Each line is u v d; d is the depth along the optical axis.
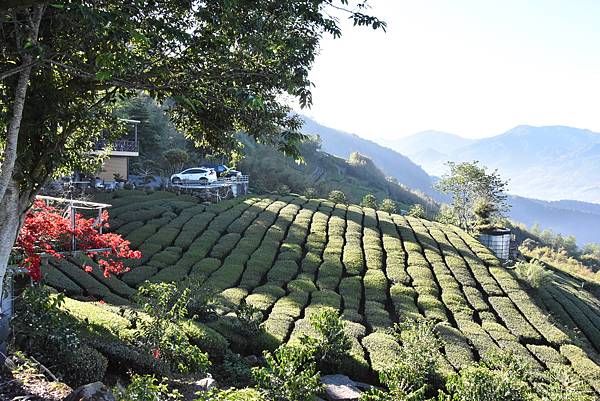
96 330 12.83
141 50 8.84
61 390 7.78
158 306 13.36
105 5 7.48
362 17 8.41
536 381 17.19
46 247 11.80
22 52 7.00
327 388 14.38
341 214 42.22
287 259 28.81
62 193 29.08
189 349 12.38
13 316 10.34
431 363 15.58
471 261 32.56
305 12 8.62
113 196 37.56
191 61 8.60
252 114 9.17
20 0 5.80
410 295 25.06
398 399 10.91
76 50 8.12
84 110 9.06
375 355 17.06
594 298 38.03
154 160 51.31
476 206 49.91
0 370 8.11
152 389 7.47
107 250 13.93
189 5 8.15
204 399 7.40
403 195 106.50
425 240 36.53
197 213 36.91
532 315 24.44
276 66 8.86
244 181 51.81
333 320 16.64
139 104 49.16
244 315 17.94
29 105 8.30
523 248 73.06
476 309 24.77
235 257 28.27
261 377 10.75
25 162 8.47
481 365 13.48
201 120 9.88
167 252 27.78
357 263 29.03
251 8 8.34
